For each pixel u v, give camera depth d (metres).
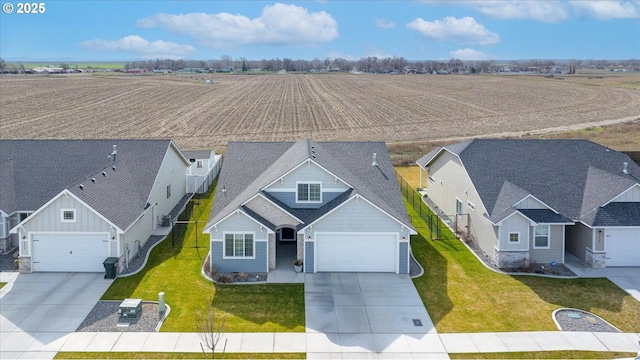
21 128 68.62
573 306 20.36
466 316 19.50
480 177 27.47
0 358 16.38
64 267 23.61
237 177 28.36
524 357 16.64
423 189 39.66
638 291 21.70
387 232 23.55
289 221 24.25
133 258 25.45
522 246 24.25
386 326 18.72
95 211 23.16
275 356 16.69
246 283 22.41
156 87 141.38
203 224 30.98
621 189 24.72
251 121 78.19
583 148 29.28
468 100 108.06
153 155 31.58
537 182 26.75
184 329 18.34
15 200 26.44
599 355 16.72
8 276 22.98
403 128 72.50
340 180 24.72
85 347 17.09
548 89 133.62
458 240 28.25
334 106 97.19
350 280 22.86
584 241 24.81
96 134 65.12
